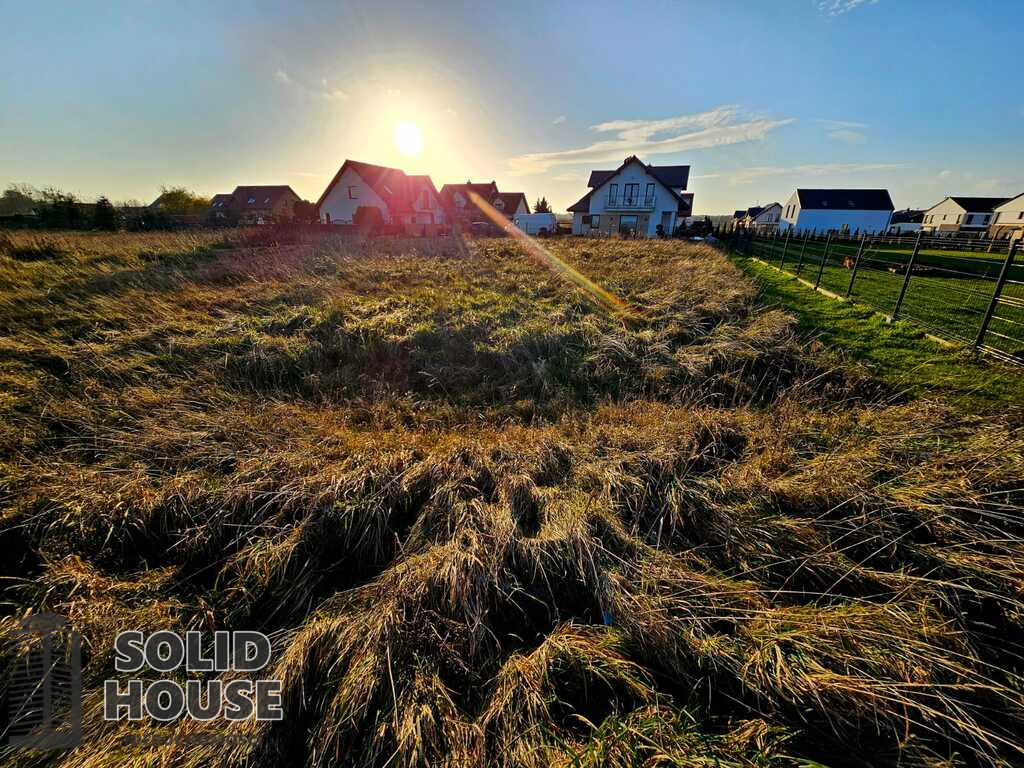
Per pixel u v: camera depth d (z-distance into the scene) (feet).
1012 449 9.87
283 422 12.94
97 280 26.50
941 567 7.64
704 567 8.22
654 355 18.81
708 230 95.25
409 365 18.78
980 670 6.26
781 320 21.56
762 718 5.79
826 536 8.46
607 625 7.22
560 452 11.44
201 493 9.63
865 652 6.21
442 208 131.44
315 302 24.38
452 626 7.06
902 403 14.20
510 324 22.07
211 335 19.51
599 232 99.04
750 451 11.47
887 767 5.30
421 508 9.82
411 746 5.53
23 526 8.89
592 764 5.14
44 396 14.10
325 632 6.97
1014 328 20.94
